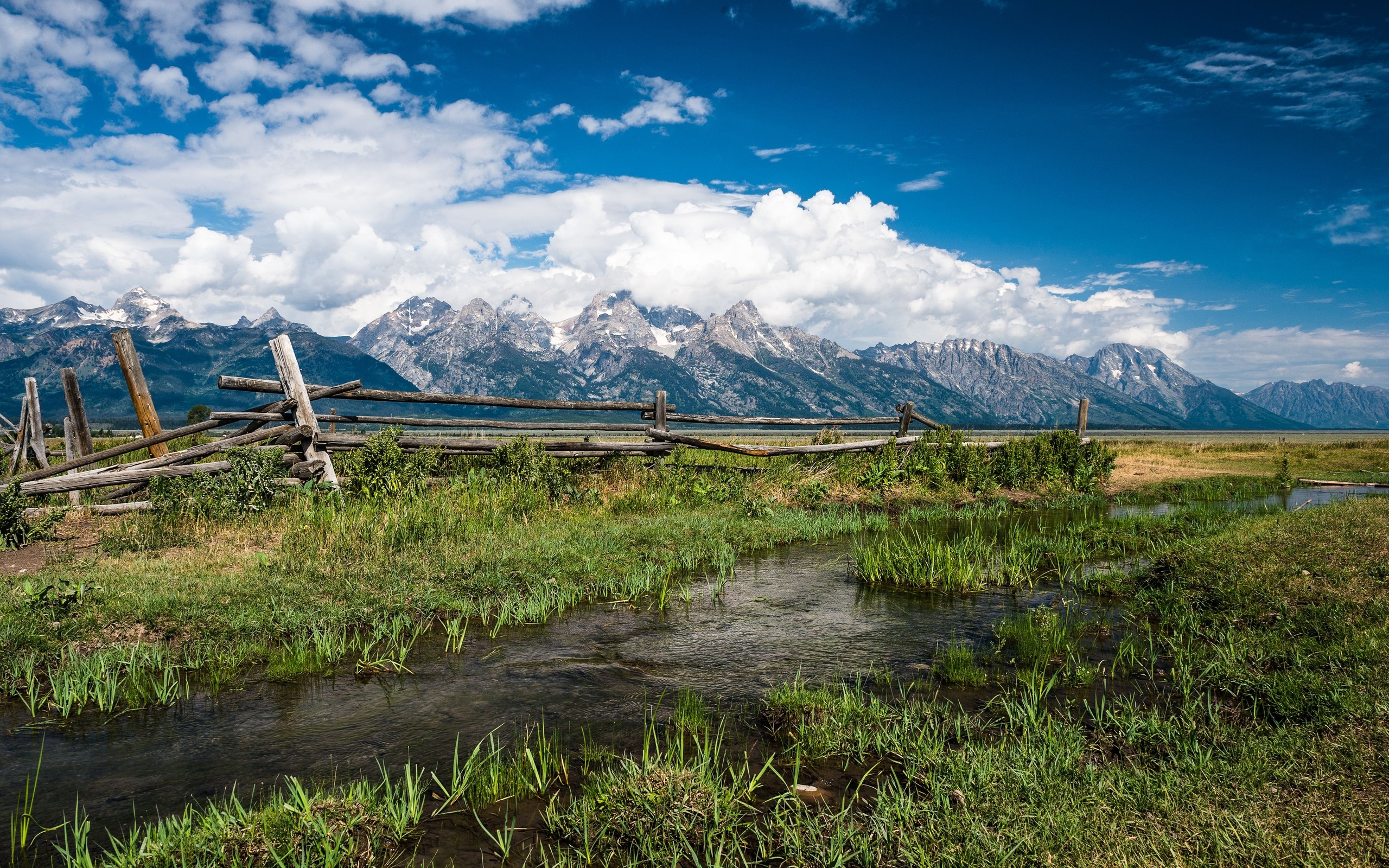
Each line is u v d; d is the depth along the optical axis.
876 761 3.97
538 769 3.78
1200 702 4.64
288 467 10.96
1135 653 5.81
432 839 3.17
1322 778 3.19
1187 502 16.67
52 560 7.59
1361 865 2.53
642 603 7.43
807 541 11.27
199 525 8.95
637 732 4.29
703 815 3.26
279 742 4.13
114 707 4.59
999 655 5.84
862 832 3.16
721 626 6.65
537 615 6.82
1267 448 35.16
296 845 2.96
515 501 11.29
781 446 16.39
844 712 4.43
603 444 13.84
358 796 3.32
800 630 6.51
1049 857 2.77
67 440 11.73
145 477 9.42
